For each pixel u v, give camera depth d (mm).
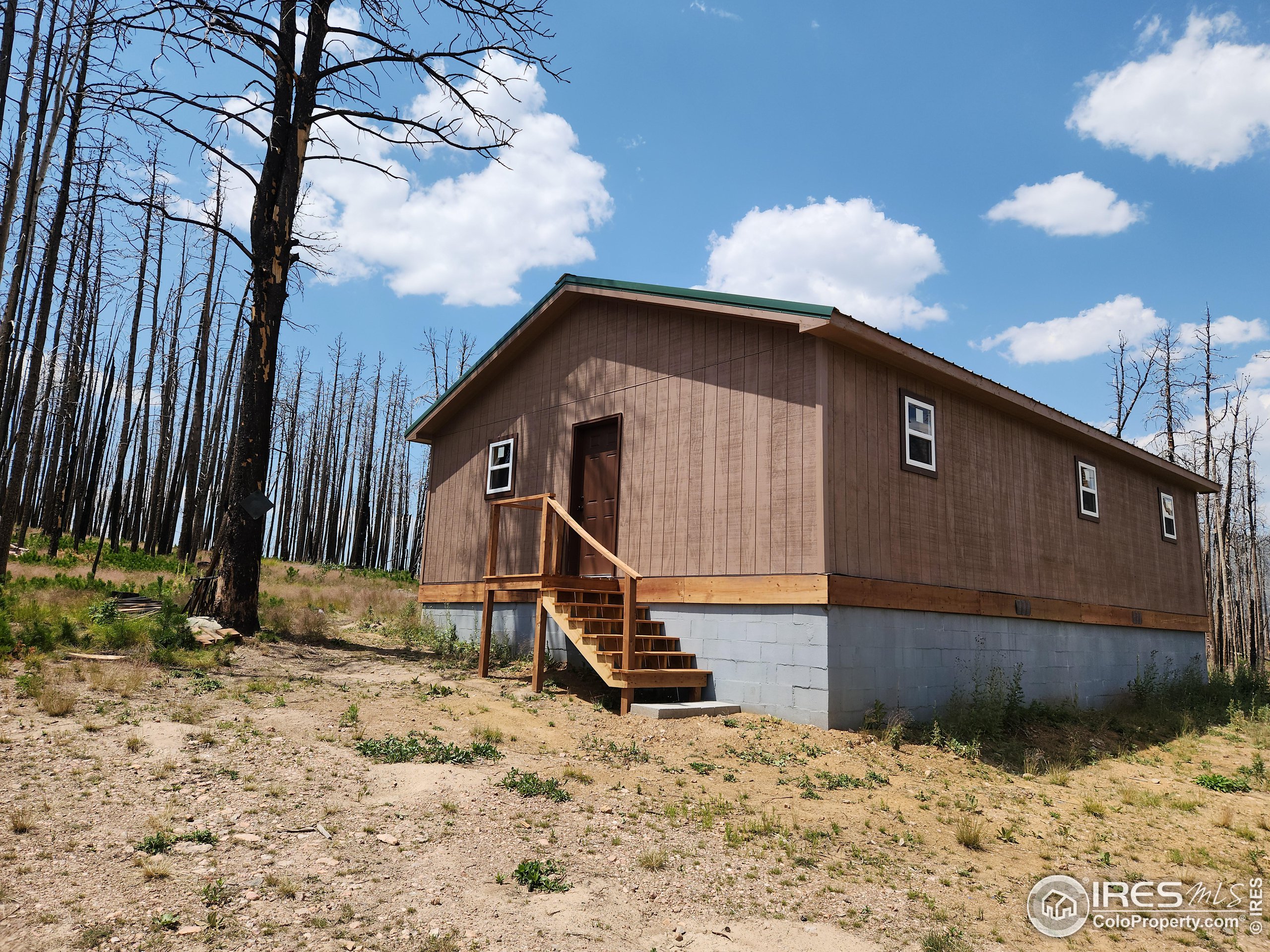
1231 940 4660
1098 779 8602
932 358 10516
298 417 42625
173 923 3643
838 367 9602
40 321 17562
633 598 9250
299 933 3680
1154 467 17141
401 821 5215
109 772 5457
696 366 10953
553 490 13148
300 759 6215
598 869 4766
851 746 8344
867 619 9445
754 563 9711
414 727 7562
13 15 14000
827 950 4012
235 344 30250
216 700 7734
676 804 6117
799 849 5414
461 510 15383
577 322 13289
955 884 5105
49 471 33688
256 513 12148
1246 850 6414
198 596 12117
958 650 10938
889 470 10141
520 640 13242
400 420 46969
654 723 8727
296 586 23734
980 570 11570
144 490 32125
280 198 12547
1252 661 30406
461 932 3842
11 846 4246
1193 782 8836
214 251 27203
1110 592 15125
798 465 9383
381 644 13500
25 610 11219
